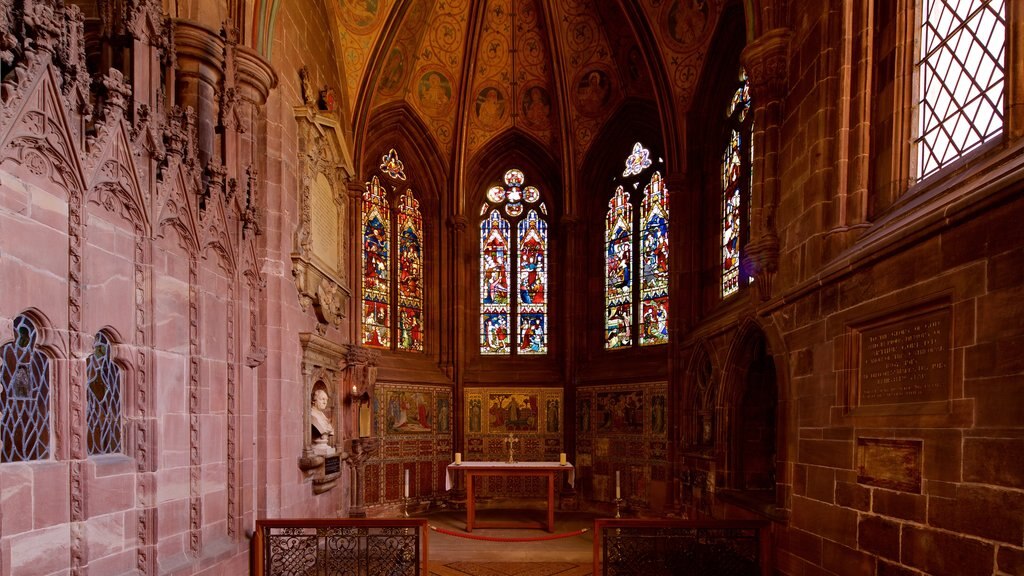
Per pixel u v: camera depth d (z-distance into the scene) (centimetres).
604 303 1917
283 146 1130
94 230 652
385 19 1619
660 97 1623
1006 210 534
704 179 1577
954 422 593
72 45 625
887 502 698
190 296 837
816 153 910
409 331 1894
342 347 1448
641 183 1836
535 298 1989
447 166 1947
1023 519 506
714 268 1524
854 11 865
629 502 1691
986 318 556
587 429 1834
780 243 1041
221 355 924
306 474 1221
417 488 1780
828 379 842
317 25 1426
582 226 1931
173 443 793
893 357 708
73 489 607
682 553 974
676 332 1580
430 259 1950
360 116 1700
